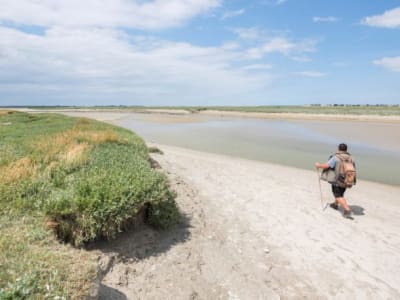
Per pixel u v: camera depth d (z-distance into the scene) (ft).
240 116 206.90
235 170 40.52
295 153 59.00
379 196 31.04
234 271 15.38
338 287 14.84
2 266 9.49
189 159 47.21
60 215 14.10
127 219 16.01
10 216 13.88
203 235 18.75
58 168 21.50
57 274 9.59
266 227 21.24
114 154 28.17
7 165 22.26
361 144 70.64
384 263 17.16
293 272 15.85
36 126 62.18
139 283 13.15
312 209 25.31
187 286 13.58
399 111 199.93
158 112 277.23
